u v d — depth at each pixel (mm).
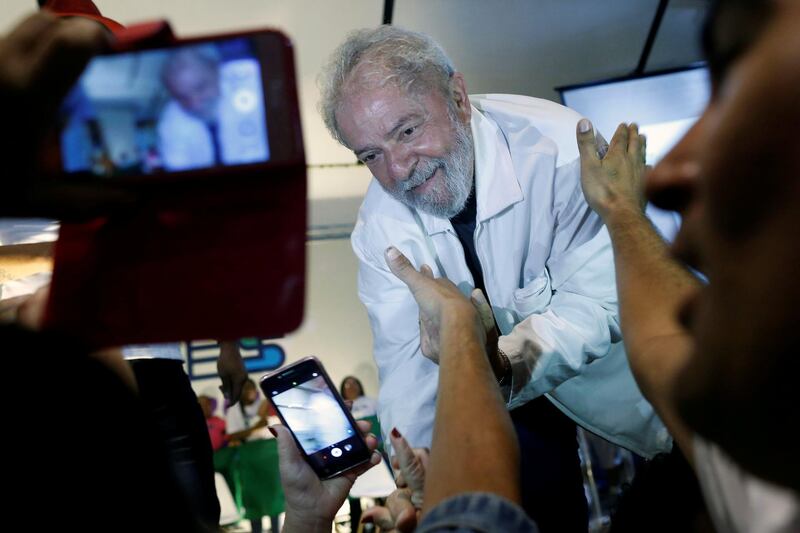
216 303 630
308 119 5469
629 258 938
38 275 1401
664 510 1135
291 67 614
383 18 4902
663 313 805
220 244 630
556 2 5105
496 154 1842
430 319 1036
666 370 714
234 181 621
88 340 635
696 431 426
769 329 344
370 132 1642
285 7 4625
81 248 641
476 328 900
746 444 392
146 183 610
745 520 548
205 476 1785
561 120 1924
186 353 6129
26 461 494
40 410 503
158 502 527
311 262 6648
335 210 6555
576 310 1736
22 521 489
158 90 598
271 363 6500
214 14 4555
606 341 1740
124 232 637
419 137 1652
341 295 6660
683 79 5359
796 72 325
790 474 392
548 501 1796
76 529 494
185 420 1769
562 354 1678
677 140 487
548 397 1906
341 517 4641
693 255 454
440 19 5062
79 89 585
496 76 5629
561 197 1871
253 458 4652
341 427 1243
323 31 4852
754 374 358
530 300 1857
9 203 546
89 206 604
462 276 1921
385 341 1895
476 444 677
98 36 540
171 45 602
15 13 4191
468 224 1933
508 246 1877
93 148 594
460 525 577
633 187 1190
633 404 1888
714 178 355
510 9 5070
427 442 1733
